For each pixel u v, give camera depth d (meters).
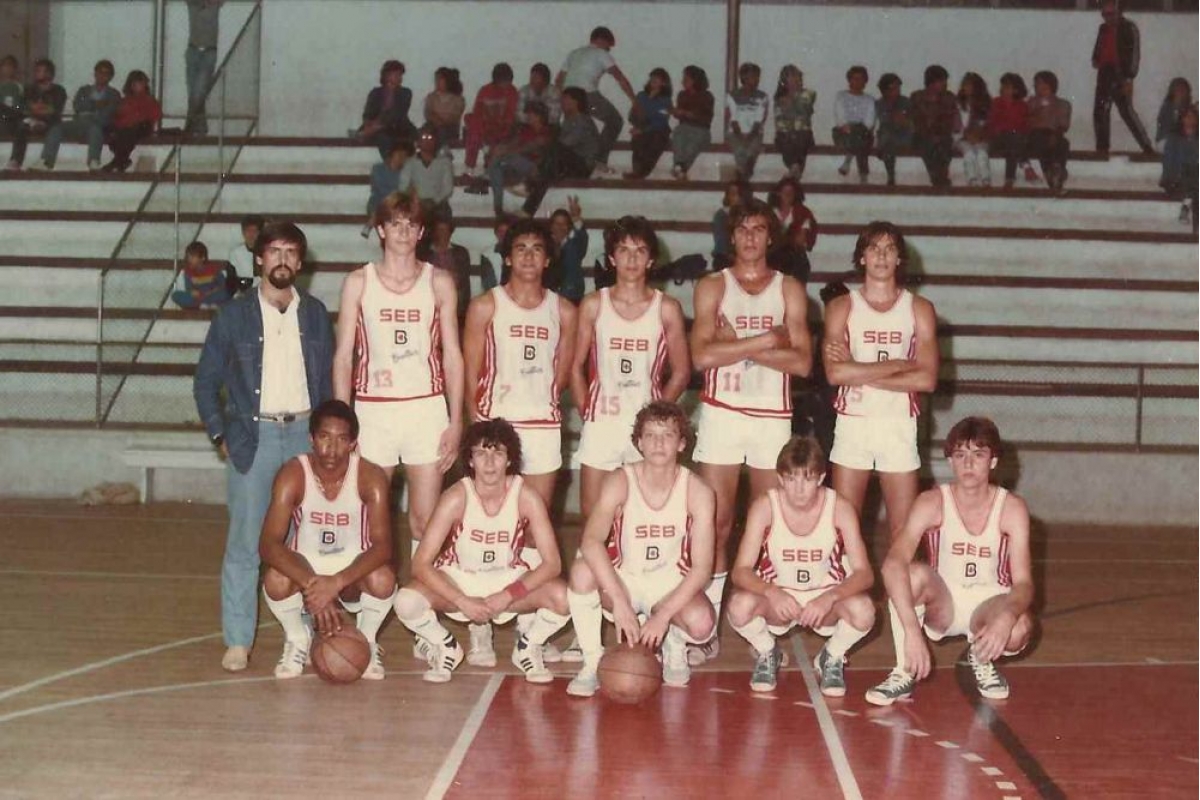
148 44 18.39
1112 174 16.94
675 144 16.44
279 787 5.23
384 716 6.18
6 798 5.05
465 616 6.67
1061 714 6.42
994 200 16.20
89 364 13.19
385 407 7.09
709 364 7.21
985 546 6.70
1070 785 5.42
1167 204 16.25
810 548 6.69
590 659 6.60
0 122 17.22
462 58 18.16
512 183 15.70
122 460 12.43
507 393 7.27
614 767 5.53
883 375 7.21
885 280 7.30
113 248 16.08
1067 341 14.73
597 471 7.36
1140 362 14.70
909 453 7.38
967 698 6.68
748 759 5.66
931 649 7.69
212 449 12.38
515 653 6.86
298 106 18.23
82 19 18.34
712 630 6.67
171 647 7.43
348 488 6.73
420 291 7.08
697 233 15.52
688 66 16.89
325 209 16.36
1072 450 12.54
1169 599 9.25
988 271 15.83
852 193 16.16
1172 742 6.00
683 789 5.29
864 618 6.59
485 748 5.74
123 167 16.80
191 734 5.87
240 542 6.86
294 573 6.52
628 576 6.70
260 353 6.75
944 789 5.34
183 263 14.98
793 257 13.43
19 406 12.97
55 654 7.23
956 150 16.78
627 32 18.11
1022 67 17.98
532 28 18.11
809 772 5.51
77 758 5.52
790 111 16.12
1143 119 18.19
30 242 16.06
